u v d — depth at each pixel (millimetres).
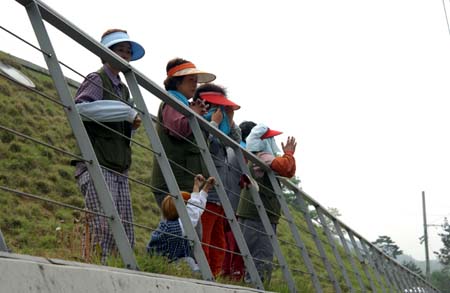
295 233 13125
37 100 22484
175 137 10625
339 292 14312
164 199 9914
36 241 12898
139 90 8555
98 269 6164
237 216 12883
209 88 12273
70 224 15195
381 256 24125
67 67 7191
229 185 12586
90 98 9133
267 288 11828
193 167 10695
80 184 9008
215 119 11758
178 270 9039
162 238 9773
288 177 13102
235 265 12414
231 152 12883
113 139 9148
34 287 5336
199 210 9781
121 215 9266
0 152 17781
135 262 7117
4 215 14109
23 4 6977
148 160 24219
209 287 8125
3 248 5762
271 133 13305
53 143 20141
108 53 8055
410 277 30562
